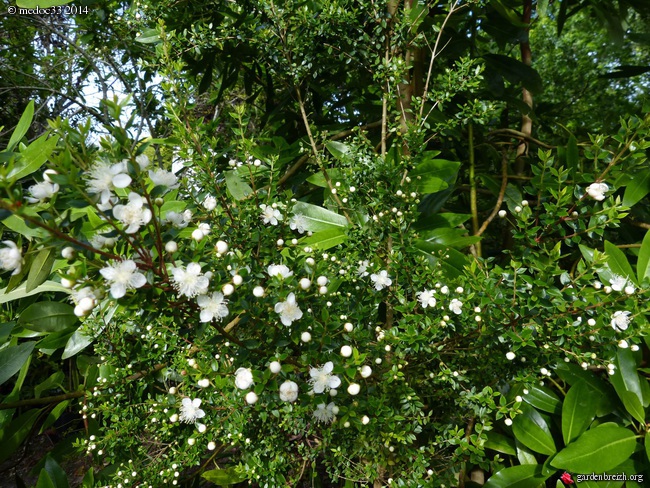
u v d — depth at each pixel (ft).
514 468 3.57
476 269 3.05
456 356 3.25
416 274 3.08
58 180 1.74
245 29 4.34
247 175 3.52
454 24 6.06
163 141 3.30
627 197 4.07
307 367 2.45
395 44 4.07
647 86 12.25
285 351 2.49
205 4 5.72
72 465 6.43
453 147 6.75
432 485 2.84
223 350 2.81
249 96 8.05
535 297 2.56
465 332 2.91
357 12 4.03
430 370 3.45
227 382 2.63
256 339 2.55
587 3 7.24
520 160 6.25
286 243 3.15
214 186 3.06
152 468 3.74
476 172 6.75
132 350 3.96
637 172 4.09
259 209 3.13
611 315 2.51
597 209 2.94
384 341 2.89
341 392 2.65
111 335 4.01
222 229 2.96
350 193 3.60
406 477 3.01
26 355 3.51
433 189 3.84
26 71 11.00
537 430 3.60
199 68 6.53
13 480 7.55
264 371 2.35
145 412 4.05
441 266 3.50
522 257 2.89
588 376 3.90
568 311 2.57
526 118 6.55
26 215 1.74
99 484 3.78
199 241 2.26
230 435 3.26
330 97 6.33
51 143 3.26
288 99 6.05
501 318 2.71
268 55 4.51
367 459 3.17
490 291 2.59
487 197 6.93
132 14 4.75
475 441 2.83
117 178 1.85
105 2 7.82
